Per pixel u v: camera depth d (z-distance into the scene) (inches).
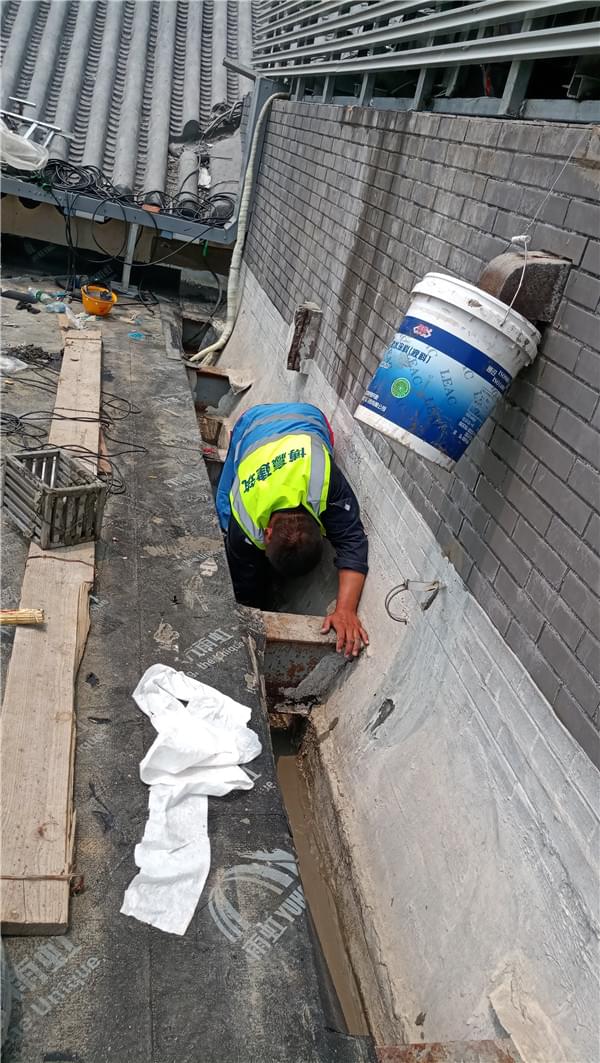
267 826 95.2
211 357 303.9
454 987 87.3
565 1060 70.2
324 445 153.9
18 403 189.2
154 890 83.5
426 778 107.7
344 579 145.4
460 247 119.8
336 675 143.4
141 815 91.6
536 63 111.2
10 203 309.0
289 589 175.2
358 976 104.6
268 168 289.6
